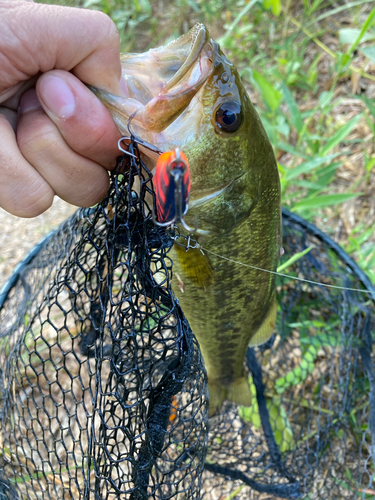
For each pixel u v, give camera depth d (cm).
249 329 25
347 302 28
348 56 37
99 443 15
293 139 50
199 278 21
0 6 13
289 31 60
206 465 25
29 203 15
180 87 16
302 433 29
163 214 12
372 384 26
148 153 16
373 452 24
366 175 42
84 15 14
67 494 25
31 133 15
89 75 15
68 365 31
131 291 14
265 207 21
